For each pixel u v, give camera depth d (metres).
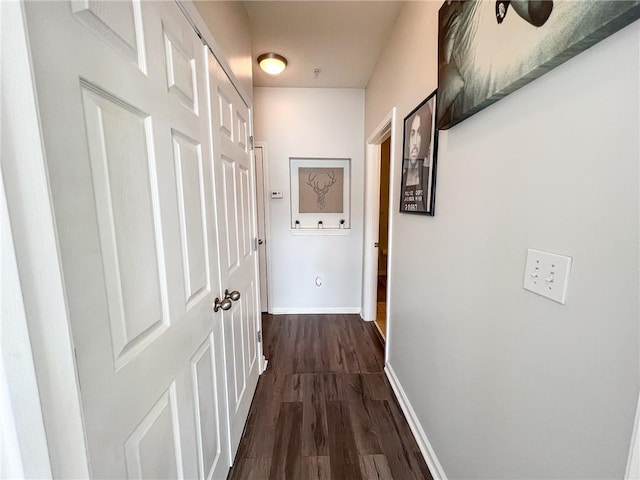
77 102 0.46
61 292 0.43
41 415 0.40
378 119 2.31
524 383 0.73
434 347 1.28
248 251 1.71
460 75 0.96
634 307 0.47
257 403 1.74
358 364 2.18
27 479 0.39
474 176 0.95
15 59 0.36
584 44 0.53
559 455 0.63
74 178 0.46
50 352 0.41
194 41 0.93
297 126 2.92
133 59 0.61
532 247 0.70
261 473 1.28
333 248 3.13
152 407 0.67
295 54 2.21
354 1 1.64
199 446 0.95
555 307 0.63
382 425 1.56
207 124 1.04
